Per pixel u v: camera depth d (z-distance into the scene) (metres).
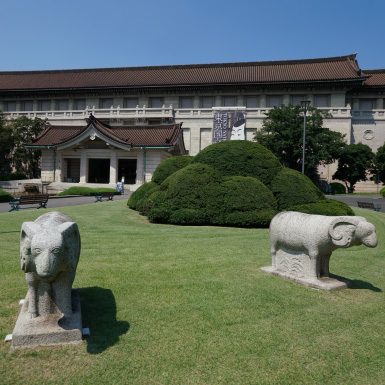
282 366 3.26
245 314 4.37
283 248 6.13
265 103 47.91
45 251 3.12
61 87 50.19
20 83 55.19
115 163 35.00
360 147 40.38
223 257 7.35
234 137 45.22
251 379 3.04
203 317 4.24
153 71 56.19
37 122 45.81
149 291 5.10
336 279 5.76
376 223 13.78
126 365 3.17
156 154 34.12
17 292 4.94
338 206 12.63
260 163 13.73
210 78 50.81
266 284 5.55
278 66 52.16
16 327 3.52
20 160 45.47
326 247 5.44
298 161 39.38
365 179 41.28
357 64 50.41
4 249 7.65
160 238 9.52
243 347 3.56
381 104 47.22
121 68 57.88
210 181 12.95
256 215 11.92
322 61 51.12
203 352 3.44
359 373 3.19
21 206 18.19
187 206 12.62
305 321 4.23
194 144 47.22
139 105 51.06
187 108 47.97
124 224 12.40
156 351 3.43
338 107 44.75
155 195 14.05
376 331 4.03
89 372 3.04
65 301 3.73
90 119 33.81
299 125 37.31
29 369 3.07
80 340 3.52
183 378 3.02
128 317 4.17
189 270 6.25
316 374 3.15
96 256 7.23
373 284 5.83
